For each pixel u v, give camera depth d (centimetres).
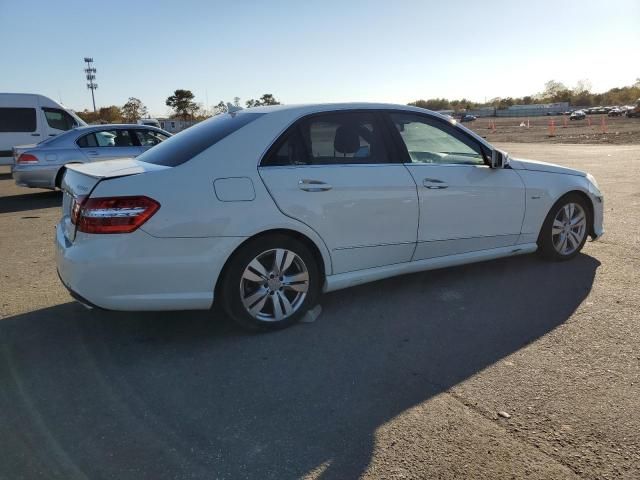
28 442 258
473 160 470
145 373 327
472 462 240
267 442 257
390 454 247
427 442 255
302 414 281
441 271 514
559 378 310
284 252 375
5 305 444
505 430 262
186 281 342
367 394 299
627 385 301
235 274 359
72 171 375
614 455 242
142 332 387
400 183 413
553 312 408
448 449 249
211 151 357
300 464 242
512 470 234
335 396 298
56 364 339
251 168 361
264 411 284
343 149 402
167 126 5456
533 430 262
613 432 259
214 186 347
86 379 320
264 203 359
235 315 366
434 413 279
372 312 417
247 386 310
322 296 454
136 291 333
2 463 243
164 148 399
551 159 1683
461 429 264
